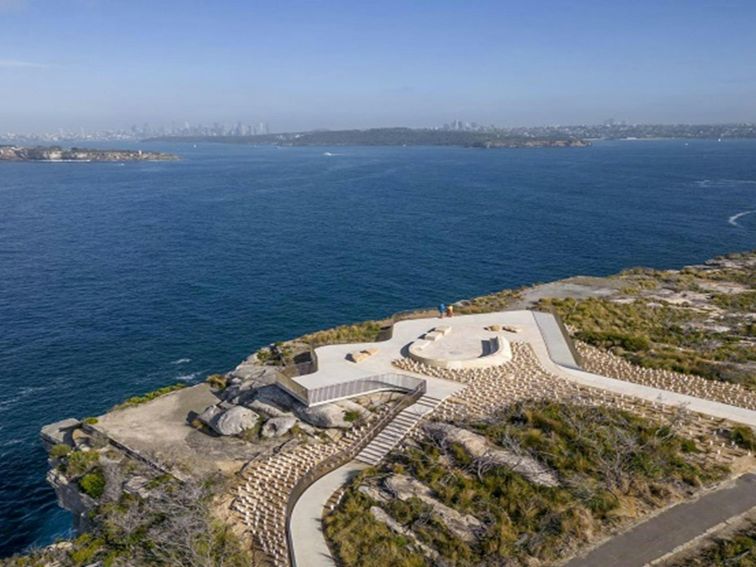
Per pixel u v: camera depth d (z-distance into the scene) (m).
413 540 24.25
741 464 26.94
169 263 90.56
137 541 27.19
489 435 29.89
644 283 64.12
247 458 32.97
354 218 128.75
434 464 28.42
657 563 21.73
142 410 39.47
